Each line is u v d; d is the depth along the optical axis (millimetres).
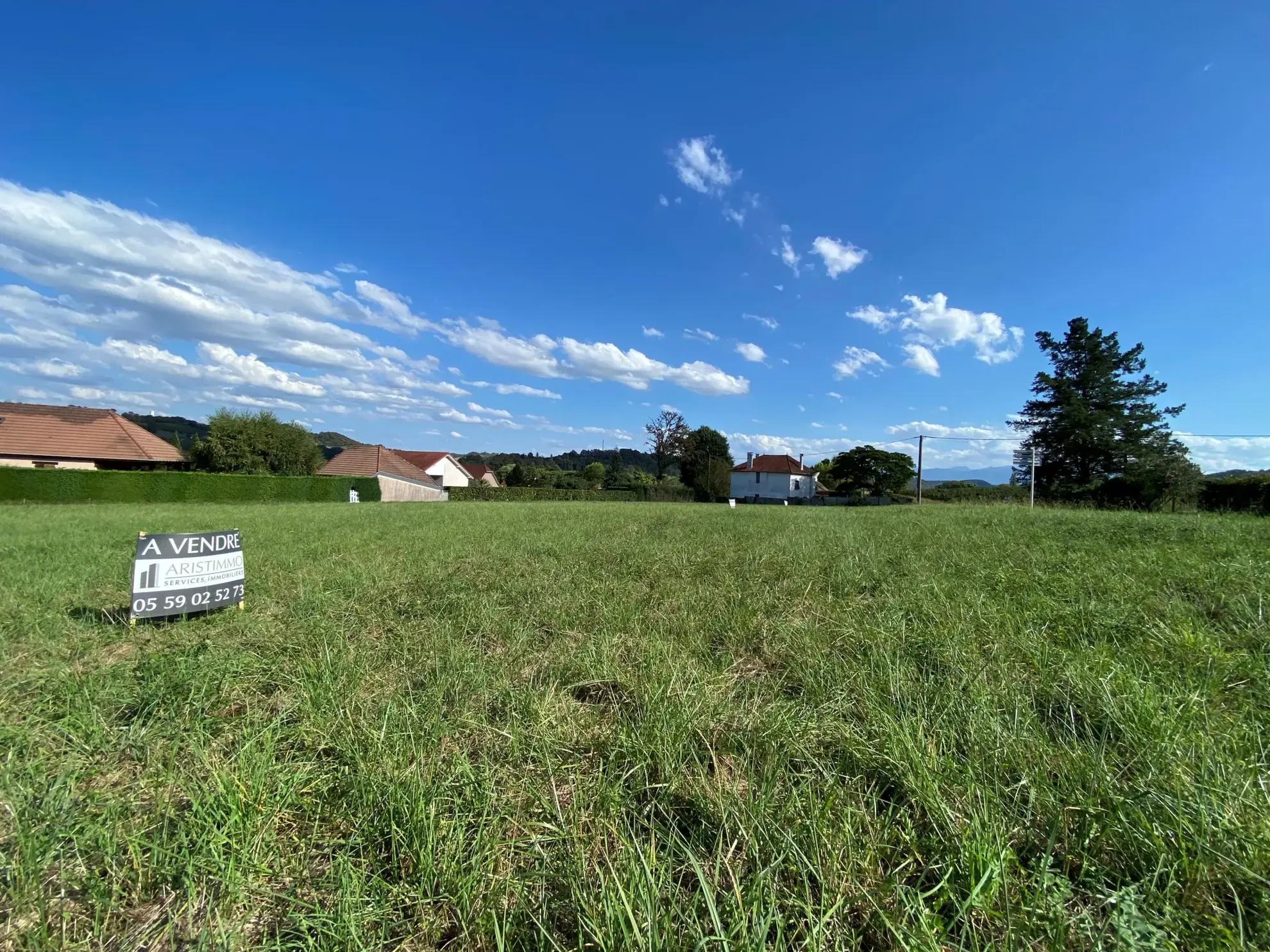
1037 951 1320
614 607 4633
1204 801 1677
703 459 61219
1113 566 5312
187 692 2947
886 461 49188
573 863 1616
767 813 1788
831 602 4637
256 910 1561
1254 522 9695
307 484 33938
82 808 1956
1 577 6004
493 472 80375
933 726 2324
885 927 1407
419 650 3703
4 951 1470
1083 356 34562
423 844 1688
